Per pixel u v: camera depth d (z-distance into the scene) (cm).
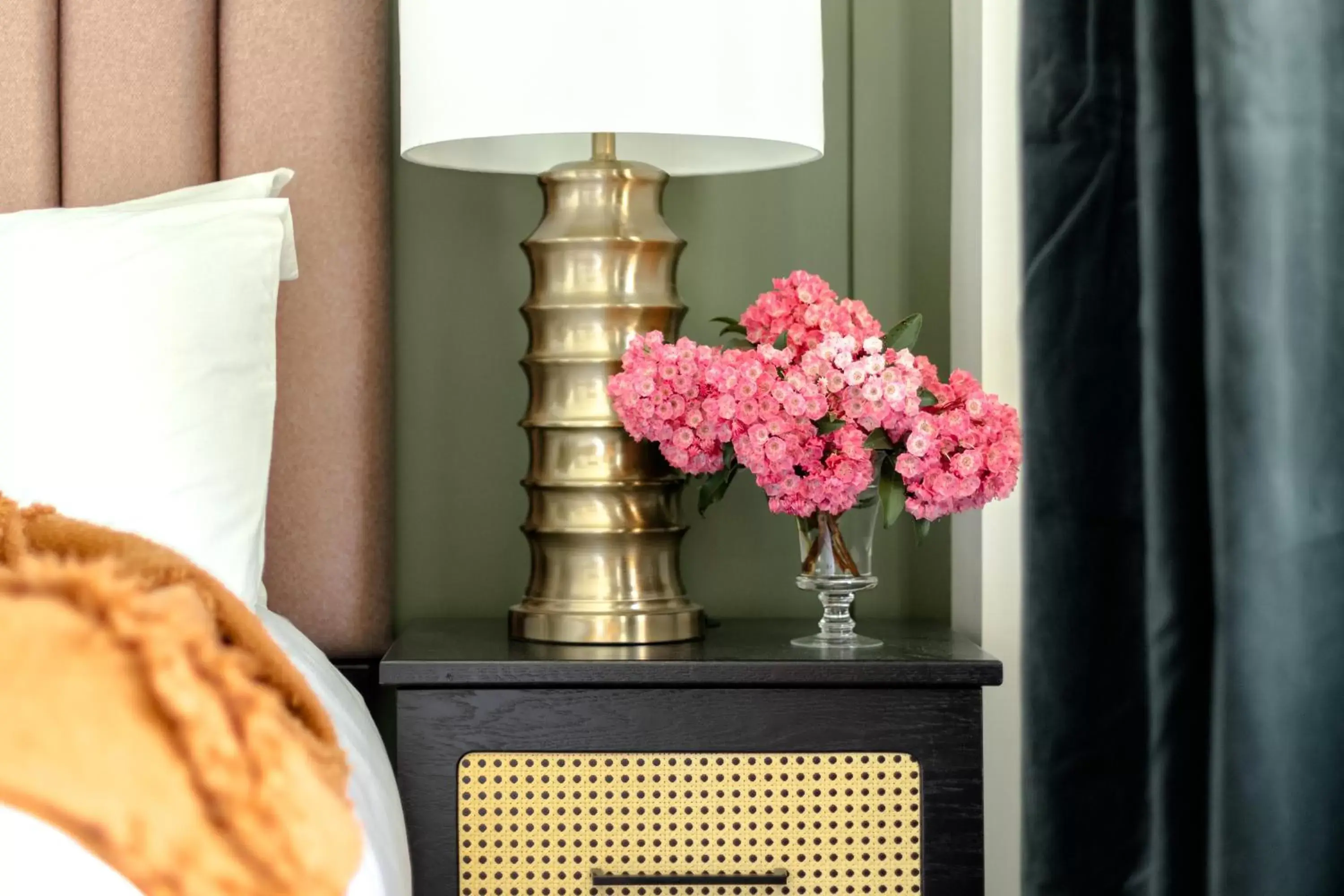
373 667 157
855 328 130
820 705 122
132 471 116
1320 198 77
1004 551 149
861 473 122
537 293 138
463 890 122
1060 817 110
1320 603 76
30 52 149
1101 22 115
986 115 149
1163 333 94
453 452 165
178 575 52
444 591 165
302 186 151
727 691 122
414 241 164
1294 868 75
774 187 165
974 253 153
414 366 164
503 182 164
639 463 136
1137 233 113
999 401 147
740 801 122
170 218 127
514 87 122
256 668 53
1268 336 76
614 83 121
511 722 122
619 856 122
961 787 123
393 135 163
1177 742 92
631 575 136
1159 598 93
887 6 165
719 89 123
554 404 136
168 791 51
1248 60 77
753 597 165
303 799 52
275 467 152
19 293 119
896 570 166
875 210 165
